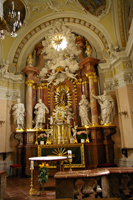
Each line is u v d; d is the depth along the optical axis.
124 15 9.16
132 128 8.14
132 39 7.27
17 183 7.93
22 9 10.37
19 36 11.04
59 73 11.52
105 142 9.33
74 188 3.44
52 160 5.88
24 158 9.87
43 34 11.49
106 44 10.29
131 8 8.07
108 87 9.97
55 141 10.20
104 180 3.53
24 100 11.12
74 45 11.35
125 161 8.60
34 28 11.21
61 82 11.52
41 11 10.72
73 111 11.02
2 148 9.72
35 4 10.38
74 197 3.41
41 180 5.90
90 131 9.74
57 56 11.53
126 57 8.77
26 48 11.41
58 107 10.89
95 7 9.70
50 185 7.16
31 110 10.59
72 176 3.37
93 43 10.98
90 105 10.20
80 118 10.80
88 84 10.99
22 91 11.18
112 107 9.44
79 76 11.30
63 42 11.42
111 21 9.70
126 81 8.63
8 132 10.11
